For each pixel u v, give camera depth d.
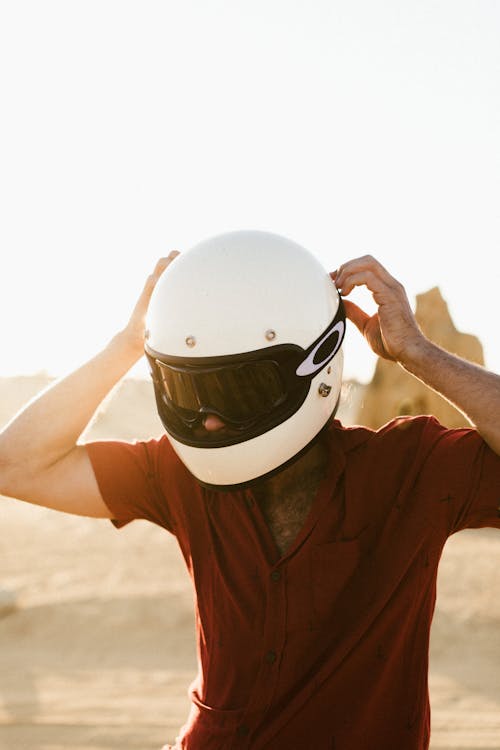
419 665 2.22
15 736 7.36
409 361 2.34
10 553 15.26
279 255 2.25
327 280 2.35
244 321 2.15
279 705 2.14
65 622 11.65
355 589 2.17
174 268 2.27
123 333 2.47
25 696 8.77
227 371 2.15
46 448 2.39
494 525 2.26
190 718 2.27
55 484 2.41
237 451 2.18
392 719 2.17
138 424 34.19
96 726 7.68
